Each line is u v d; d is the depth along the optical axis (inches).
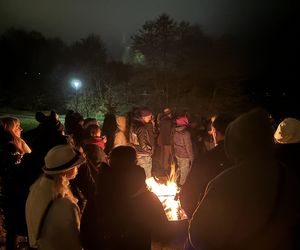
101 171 114.2
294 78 886.4
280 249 81.4
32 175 160.6
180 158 311.3
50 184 119.0
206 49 911.0
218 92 864.3
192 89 871.1
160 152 378.3
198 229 84.4
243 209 81.2
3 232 213.5
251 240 80.8
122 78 1007.0
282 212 80.8
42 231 115.4
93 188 168.4
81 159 124.7
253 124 84.3
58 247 114.0
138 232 111.0
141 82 930.7
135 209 110.8
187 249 100.4
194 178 131.3
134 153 114.0
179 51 932.0
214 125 133.6
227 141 88.5
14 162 182.4
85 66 1154.7
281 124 136.3
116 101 873.5
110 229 110.8
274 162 85.0
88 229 114.5
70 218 115.5
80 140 210.4
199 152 331.3
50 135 167.2
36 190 120.3
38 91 1302.9
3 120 193.6
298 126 134.3
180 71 916.0
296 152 131.3
